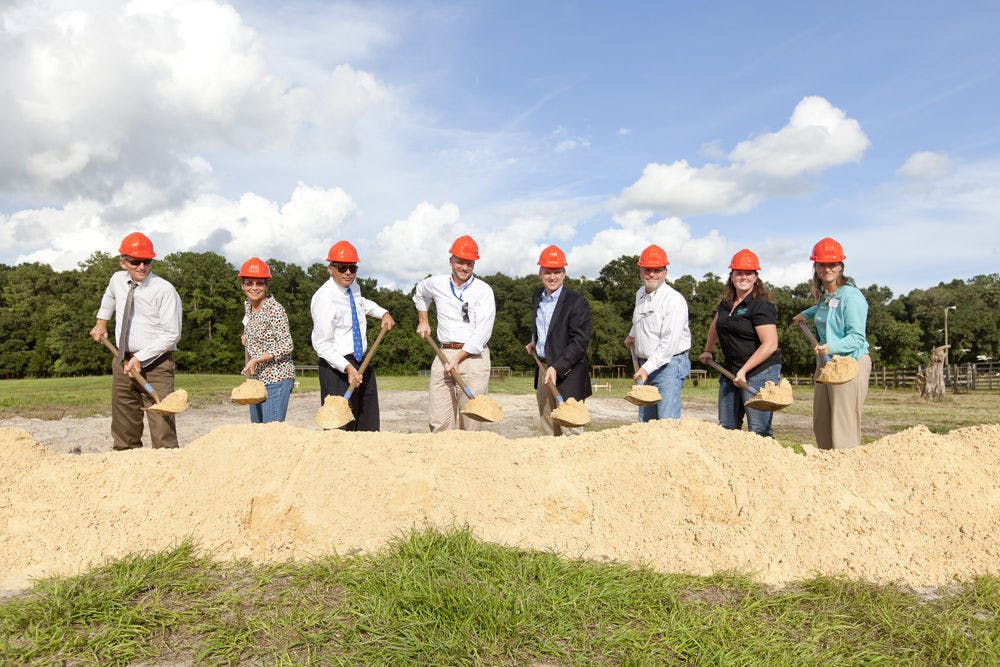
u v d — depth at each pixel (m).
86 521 3.47
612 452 3.87
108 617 2.62
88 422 9.98
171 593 2.89
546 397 5.28
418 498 3.68
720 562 3.27
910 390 25.47
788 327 47.09
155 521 3.50
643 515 3.55
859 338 4.59
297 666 2.27
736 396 5.04
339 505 3.60
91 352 49.38
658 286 4.99
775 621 2.70
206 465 3.77
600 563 3.18
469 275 5.08
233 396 4.38
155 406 4.77
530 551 3.26
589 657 2.37
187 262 53.22
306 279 59.72
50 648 2.42
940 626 2.61
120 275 5.39
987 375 26.14
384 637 2.43
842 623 2.67
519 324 60.44
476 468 3.84
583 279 62.25
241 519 3.49
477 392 5.11
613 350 49.59
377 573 2.93
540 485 3.73
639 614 2.67
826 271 4.77
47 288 56.19
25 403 12.57
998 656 2.40
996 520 3.44
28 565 3.26
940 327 53.72
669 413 4.97
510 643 2.42
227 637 2.46
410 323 52.84
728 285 5.04
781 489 3.58
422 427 10.17
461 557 3.07
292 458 3.79
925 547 3.34
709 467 3.64
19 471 3.66
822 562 3.26
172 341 5.41
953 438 3.99
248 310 5.21
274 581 3.05
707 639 2.46
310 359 53.06
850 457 3.88
